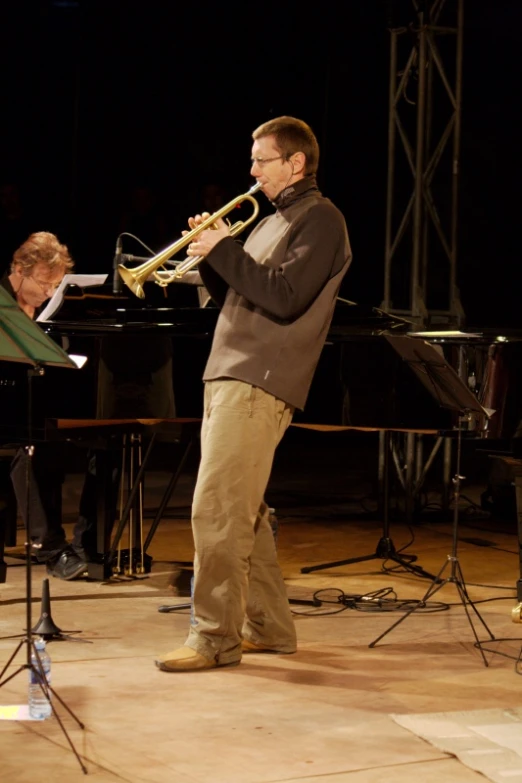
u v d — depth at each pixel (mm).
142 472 11078
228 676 7559
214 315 10375
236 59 22094
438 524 14734
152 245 19531
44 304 11961
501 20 21859
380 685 7414
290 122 7648
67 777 5695
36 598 10000
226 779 5695
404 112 17172
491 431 9938
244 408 7465
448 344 10156
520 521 9945
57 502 11078
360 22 21875
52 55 21688
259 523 8094
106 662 7891
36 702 6781
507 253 22781
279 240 7555
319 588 10828
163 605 9836
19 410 9695
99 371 9930
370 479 18766
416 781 5707
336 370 9969
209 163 22297
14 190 19219
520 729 6449
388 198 15305
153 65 22000
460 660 8102
